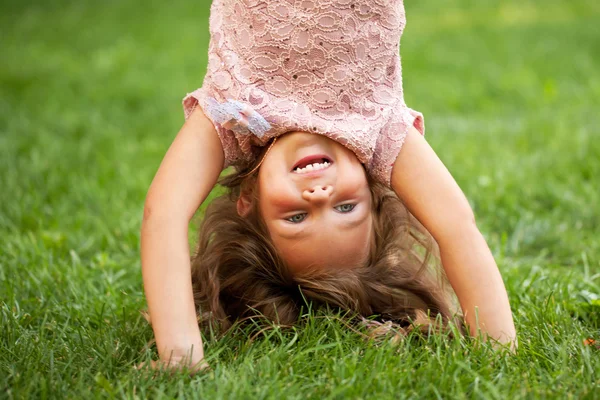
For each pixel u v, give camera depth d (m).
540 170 5.04
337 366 2.38
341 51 2.58
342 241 2.60
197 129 2.64
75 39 11.56
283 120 2.57
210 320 2.78
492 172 5.03
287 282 2.79
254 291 2.82
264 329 2.67
